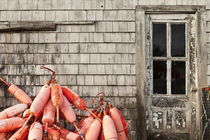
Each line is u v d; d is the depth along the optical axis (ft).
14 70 17.39
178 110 17.67
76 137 13.55
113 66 17.37
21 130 13.46
